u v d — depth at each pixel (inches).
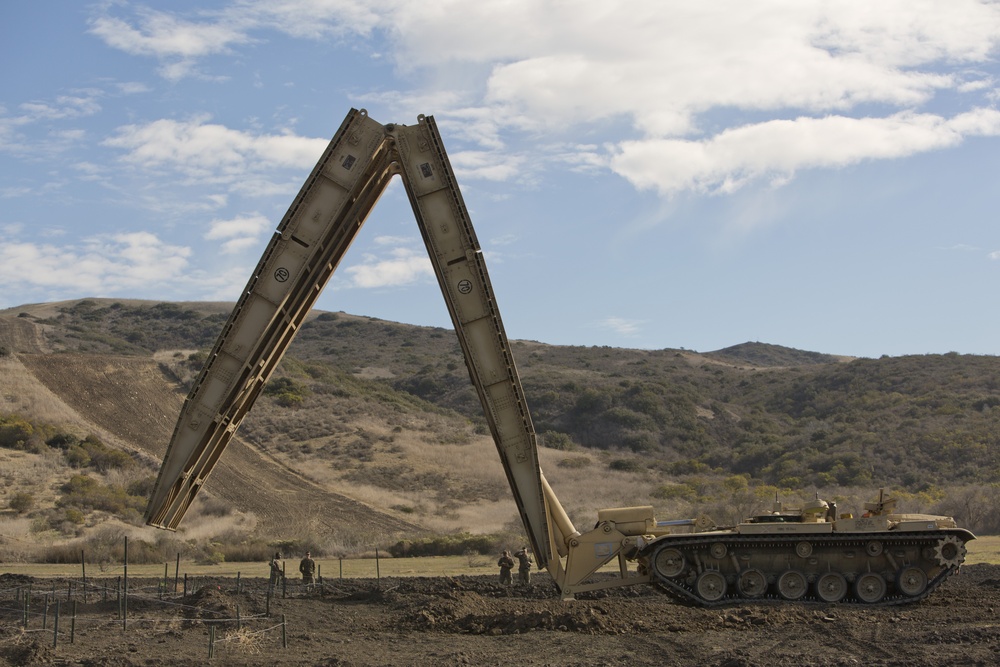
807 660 622.5
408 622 842.8
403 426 3865.7
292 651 729.6
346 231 978.1
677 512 2276.1
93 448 3053.6
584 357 6220.5
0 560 1867.6
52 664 669.9
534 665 641.0
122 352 5359.3
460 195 906.7
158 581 1339.8
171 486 902.4
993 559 1381.6
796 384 4963.1
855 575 904.9
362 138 910.4
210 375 903.7
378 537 2279.8
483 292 906.7
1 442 2972.4
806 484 3075.8
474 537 2033.7
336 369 5078.7
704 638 722.2
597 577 1240.2
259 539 2213.3
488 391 907.4
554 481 3277.6
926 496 2351.1
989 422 3339.1
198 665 663.1
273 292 901.8
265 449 3408.0
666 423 4429.1
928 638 682.8
